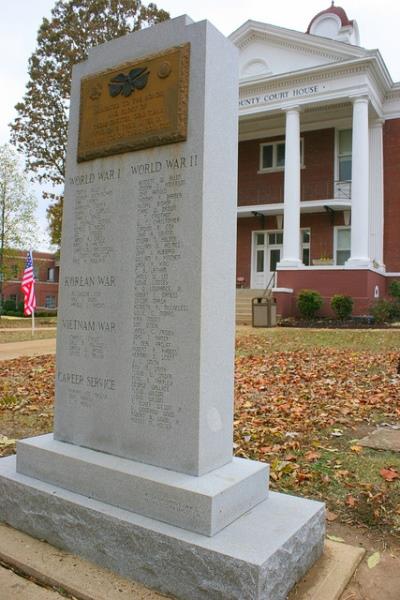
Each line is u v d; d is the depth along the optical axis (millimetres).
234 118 3676
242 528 2967
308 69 21859
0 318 31922
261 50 23469
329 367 10352
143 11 30656
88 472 3408
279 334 15750
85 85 4023
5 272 32812
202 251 3295
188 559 2783
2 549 3295
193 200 3365
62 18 30203
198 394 3230
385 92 23766
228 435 3488
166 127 3502
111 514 3123
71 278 4000
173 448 3309
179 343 3336
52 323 28016
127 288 3646
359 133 21406
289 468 4590
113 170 3818
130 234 3666
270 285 25438
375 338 14180
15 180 31750
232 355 3539
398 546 3406
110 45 3973
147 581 2934
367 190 21625
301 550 2984
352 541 3480
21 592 2900
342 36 25062
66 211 4098
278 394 7883
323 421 6230
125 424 3557
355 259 21438
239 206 26578
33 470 3723
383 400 7375
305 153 25953
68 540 3301
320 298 21156
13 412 6871
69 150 4129
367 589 2949
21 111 30500
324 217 25594
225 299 3486
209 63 3443
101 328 3770
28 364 11219
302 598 2803
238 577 2611
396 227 23562
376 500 3998
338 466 4707
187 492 2957
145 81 3643
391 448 5215
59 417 3953
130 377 3564
